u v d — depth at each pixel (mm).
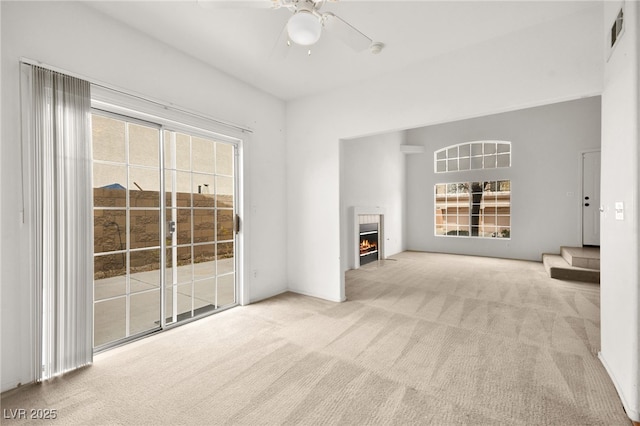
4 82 1808
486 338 2525
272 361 2160
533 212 6402
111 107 2379
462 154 7414
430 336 2574
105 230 2482
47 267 1951
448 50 2820
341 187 3646
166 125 2809
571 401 1679
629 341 1598
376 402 1688
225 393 1783
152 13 2271
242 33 2541
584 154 5902
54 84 1969
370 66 3109
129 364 2129
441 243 7656
